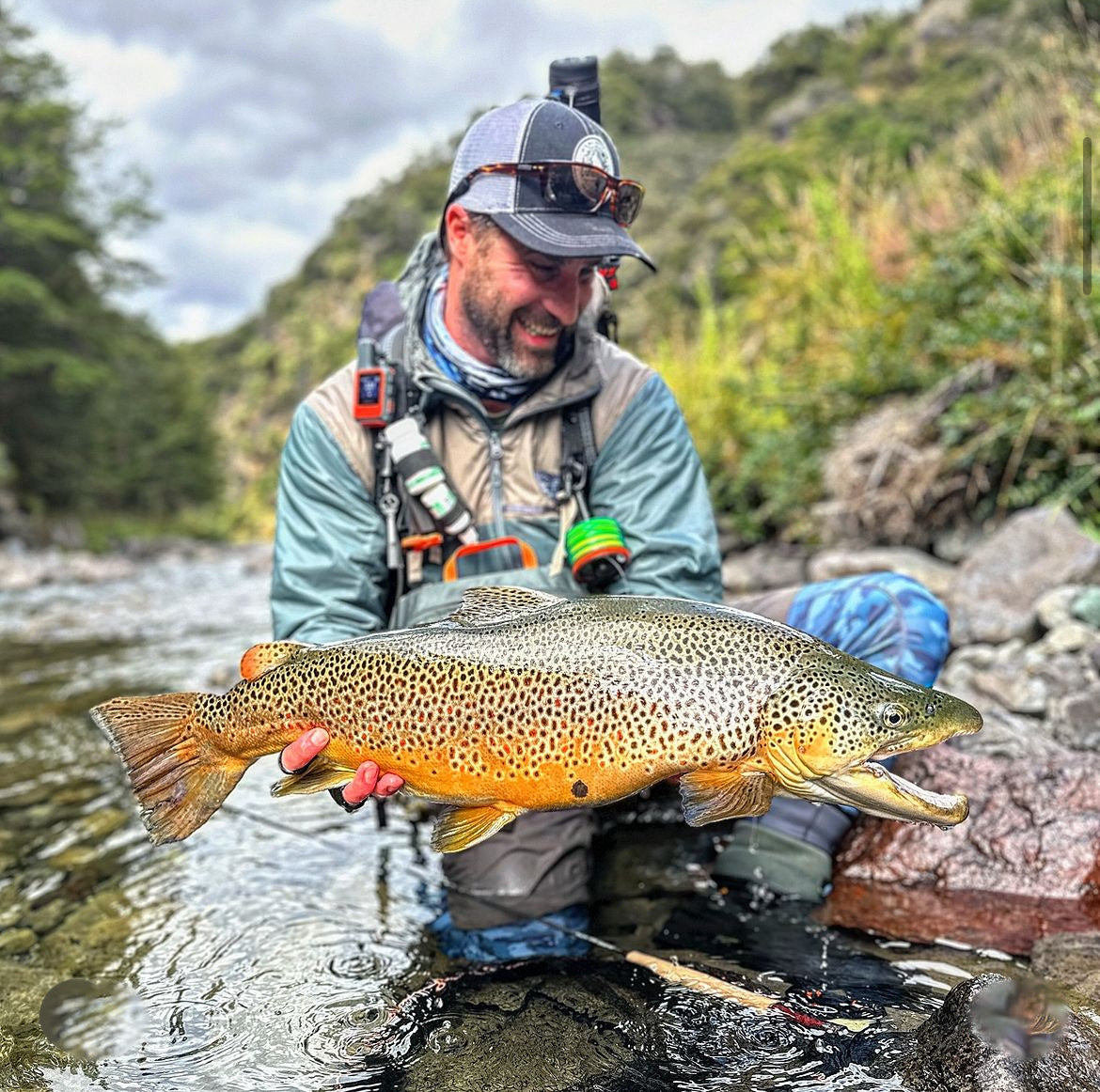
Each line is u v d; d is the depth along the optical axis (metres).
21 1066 0.80
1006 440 2.18
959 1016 0.73
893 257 3.22
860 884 1.08
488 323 1.07
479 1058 0.79
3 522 11.85
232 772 0.91
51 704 2.20
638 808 1.35
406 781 0.86
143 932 1.05
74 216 15.07
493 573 1.07
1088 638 1.60
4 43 14.73
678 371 3.67
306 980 0.93
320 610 1.08
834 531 2.63
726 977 0.90
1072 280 2.19
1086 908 1.00
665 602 0.84
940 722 0.79
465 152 1.06
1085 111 2.69
